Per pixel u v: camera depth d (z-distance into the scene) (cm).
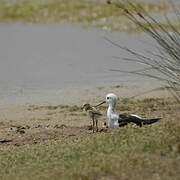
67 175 1023
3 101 1877
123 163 1035
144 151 1095
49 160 1151
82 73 2239
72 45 2820
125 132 1228
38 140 1421
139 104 1714
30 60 2519
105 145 1162
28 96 1933
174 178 970
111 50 2633
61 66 2377
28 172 1090
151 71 2128
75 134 1441
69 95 1920
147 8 3497
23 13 3897
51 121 1606
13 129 1537
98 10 3672
